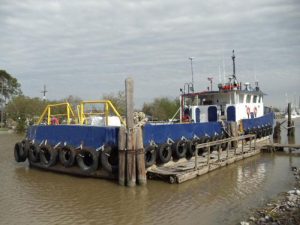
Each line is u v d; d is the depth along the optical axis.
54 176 14.56
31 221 9.18
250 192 11.67
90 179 13.73
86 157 14.06
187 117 21.06
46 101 56.81
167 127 14.88
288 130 35.06
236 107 21.14
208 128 17.97
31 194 11.81
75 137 14.30
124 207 10.22
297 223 7.76
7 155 21.62
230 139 16.94
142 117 13.84
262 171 15.27
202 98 22.28
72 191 12.07
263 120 24.39
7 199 11.22
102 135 13.40
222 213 9.48
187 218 9.20
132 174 12.36
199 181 13.27
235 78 21.95
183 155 15.56
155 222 8.98
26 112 52.09
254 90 24.09
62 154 14.68
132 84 12.30
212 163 15.18
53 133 15.38
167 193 11.59
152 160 13.79
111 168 13.10
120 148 12.50
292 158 19.02
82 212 9.84
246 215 9.20
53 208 10.24
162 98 48.34
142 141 12.65
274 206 9.69
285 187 12.38
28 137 17.09
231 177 14.01
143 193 11.62
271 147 21.16
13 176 14.73
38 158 16.05
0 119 70.56
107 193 11.69
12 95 82.62
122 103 42.53
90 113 16.98
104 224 8.92
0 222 9.11
